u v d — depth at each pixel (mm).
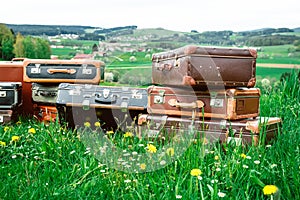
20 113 5707
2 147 3984
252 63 4371
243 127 4168
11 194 3074
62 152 3969
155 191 3053
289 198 3027
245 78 4363
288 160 3498
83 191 3111
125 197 3061
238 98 4281
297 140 4141
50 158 3879
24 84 5844
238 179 3199
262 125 4129
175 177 3260
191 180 3041
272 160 3535
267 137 4195
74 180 3307
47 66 5656
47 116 5602
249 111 4406
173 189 3166
